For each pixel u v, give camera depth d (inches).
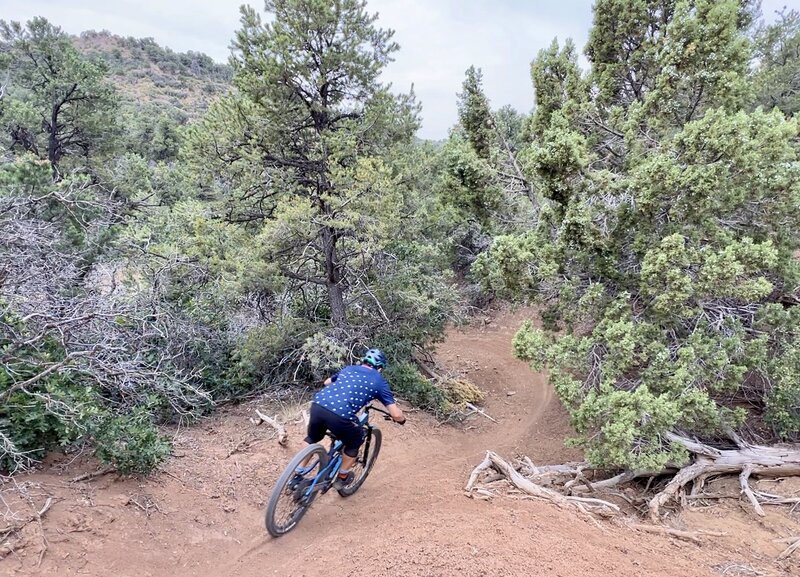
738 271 267.6
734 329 302.8
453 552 161.0
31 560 148.0
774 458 281.4
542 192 347.9
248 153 403.5
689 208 295.4
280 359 436.8
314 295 486.9
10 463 186.4
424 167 445.7
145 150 1448.1
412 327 481.4
